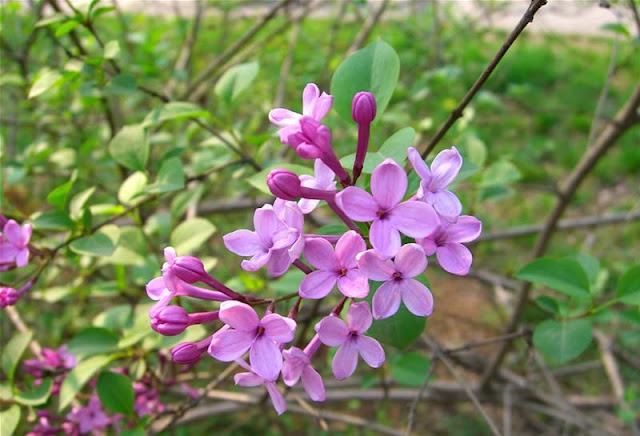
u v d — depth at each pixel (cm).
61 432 16
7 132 31
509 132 40
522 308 22
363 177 12
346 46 37
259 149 16
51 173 24
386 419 33
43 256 14
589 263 15
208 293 10
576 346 14
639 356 32
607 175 47
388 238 8
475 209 20
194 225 15
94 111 29
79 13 15
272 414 27
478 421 32
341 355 9
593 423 24
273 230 9
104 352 15
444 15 36
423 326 10
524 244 41
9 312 20
